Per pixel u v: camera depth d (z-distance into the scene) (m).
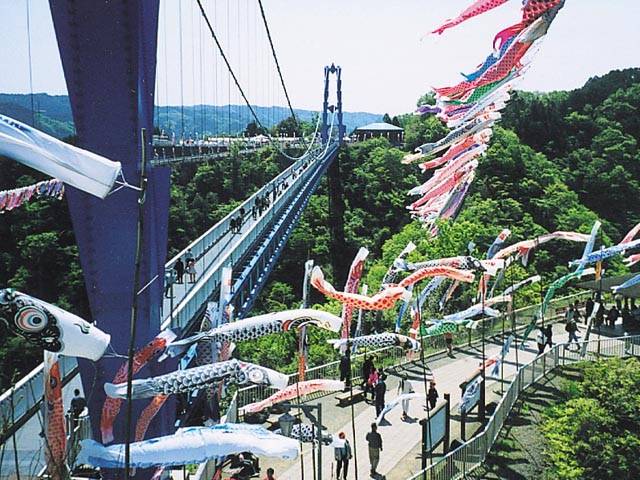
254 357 29.16
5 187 28.64
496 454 20.59
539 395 24.95
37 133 9.22
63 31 12.18
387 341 20.56
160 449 10.94
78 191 12.54
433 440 19.03
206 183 56.25
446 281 33.66
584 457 19.66
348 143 94.94
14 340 20.64
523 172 62.03
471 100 24.14
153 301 13.09
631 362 22.95
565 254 51.50
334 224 69.00
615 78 92.00
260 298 52.78
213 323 15.25
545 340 29.56
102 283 12.80
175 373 11.91
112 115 12.41
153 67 12.77
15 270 31.58
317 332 30.52
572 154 75.69
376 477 17.78
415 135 82.94
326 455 18.80
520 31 19.95
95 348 10.07
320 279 16.67
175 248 48.16
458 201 30.22
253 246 32.62
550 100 89.38
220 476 15.36
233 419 17.64
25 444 12.21
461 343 30.66
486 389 25.30
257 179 60.28
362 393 23.16
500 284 36.91
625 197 70.44
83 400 13.83
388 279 24.53
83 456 11.02
